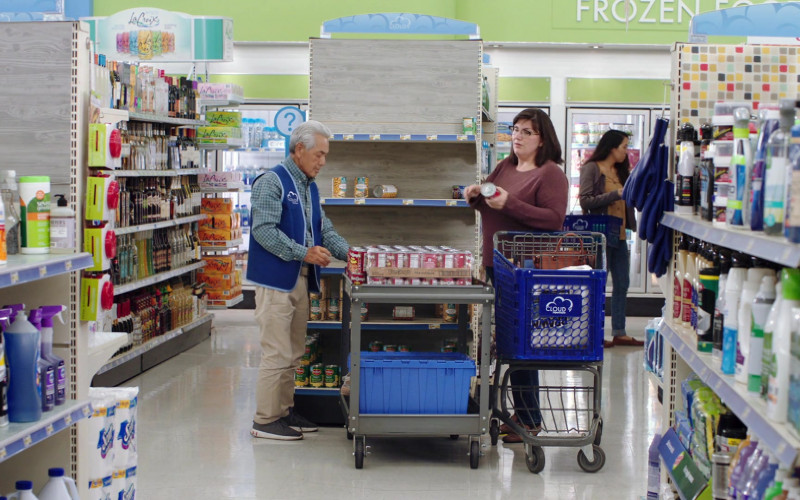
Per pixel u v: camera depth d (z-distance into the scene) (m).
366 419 4.95
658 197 3.80
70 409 3.15
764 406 2.37
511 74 10.69
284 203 5.32
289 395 5.73
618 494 4.61
